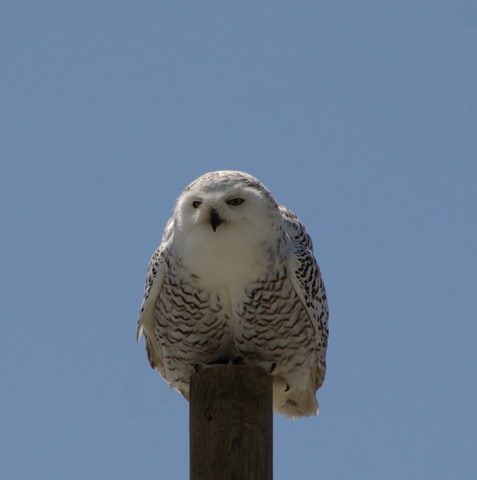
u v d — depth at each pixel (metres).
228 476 9.15
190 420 9.45
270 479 9.30
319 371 12.94
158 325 12.57
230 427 9.25
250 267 11.77
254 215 11.65
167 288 12.15
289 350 12.40
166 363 12.78
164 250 12.25
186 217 11.80
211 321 12.16
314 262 12.35
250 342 12.31
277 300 12.01
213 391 9.36
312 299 12.23
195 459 9.29
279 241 11.91
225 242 11.63
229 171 11.95
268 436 9.37
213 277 11.82
